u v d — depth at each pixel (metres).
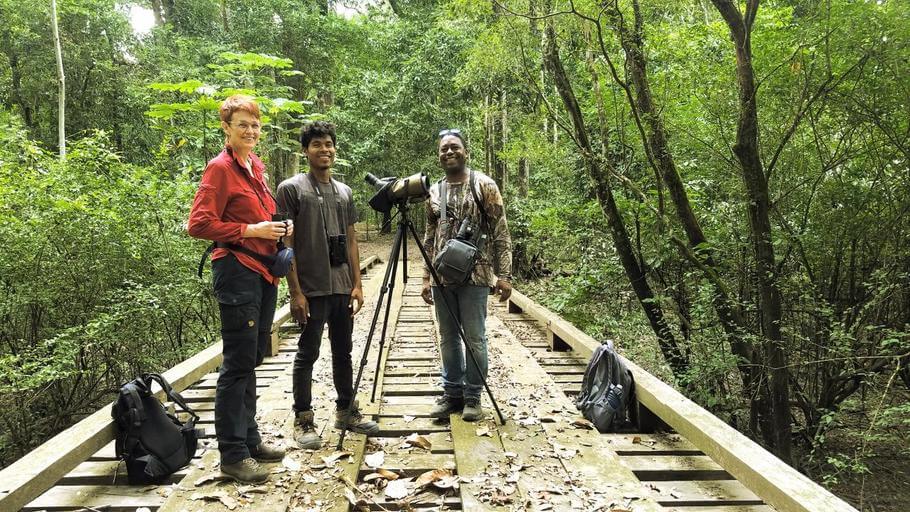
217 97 6.75
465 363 3.35
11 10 10.93
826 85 3.77
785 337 4.34
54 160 5.64
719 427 2.53
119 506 2.29
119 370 5.45
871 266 4.18
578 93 7.10
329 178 2.87
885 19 3.49
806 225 4.27
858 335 4.17
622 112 5.32
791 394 4.59
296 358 2.85
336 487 2.34
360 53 17.95
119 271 5.18
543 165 8.55
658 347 5.36
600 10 4.39
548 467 2.52
